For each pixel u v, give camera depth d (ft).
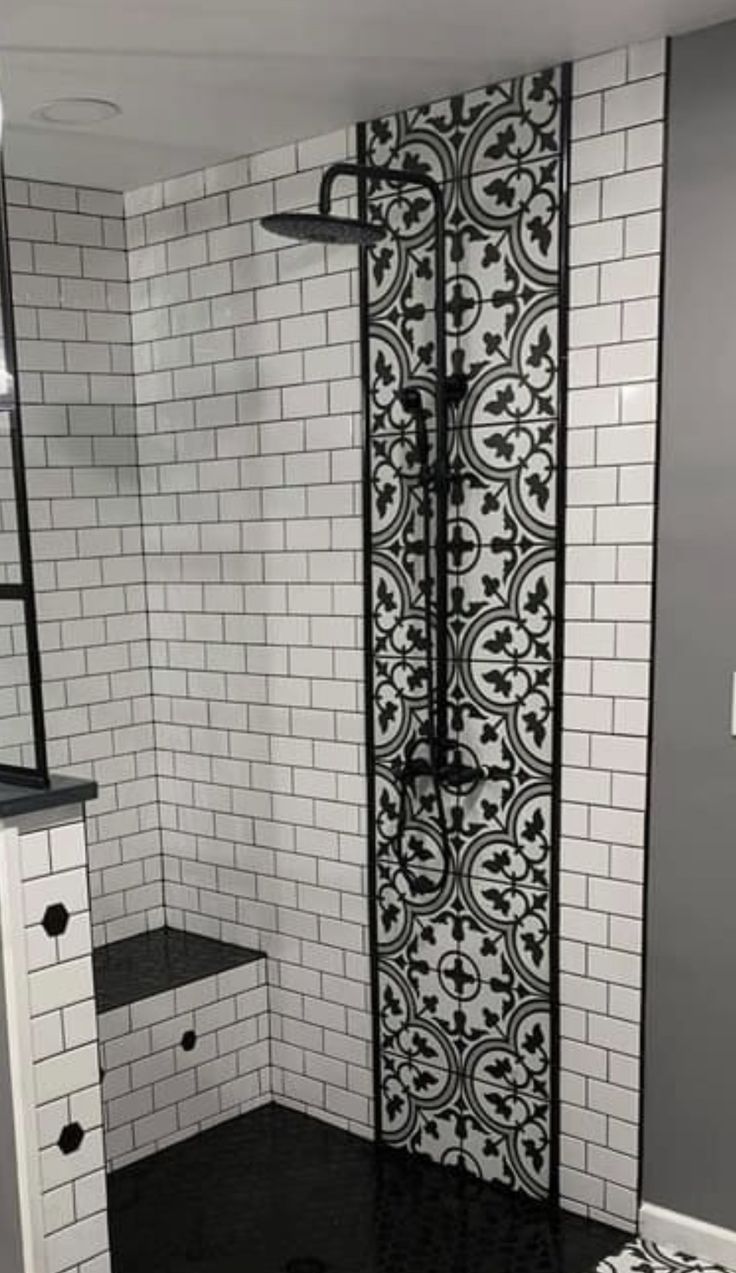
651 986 7.59
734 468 6.89
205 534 9.93
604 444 7.41
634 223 7.13
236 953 10.02
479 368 7.95
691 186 6.86
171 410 10.03
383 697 8.79
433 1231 8.09
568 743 7.80
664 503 7.19
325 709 9.20
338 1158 9.10
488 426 7.95
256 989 9.86
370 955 9.12
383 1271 7.69
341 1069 9.46
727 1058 7.32
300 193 8.79
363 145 8.34
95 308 10.00
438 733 8.41
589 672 7.64
